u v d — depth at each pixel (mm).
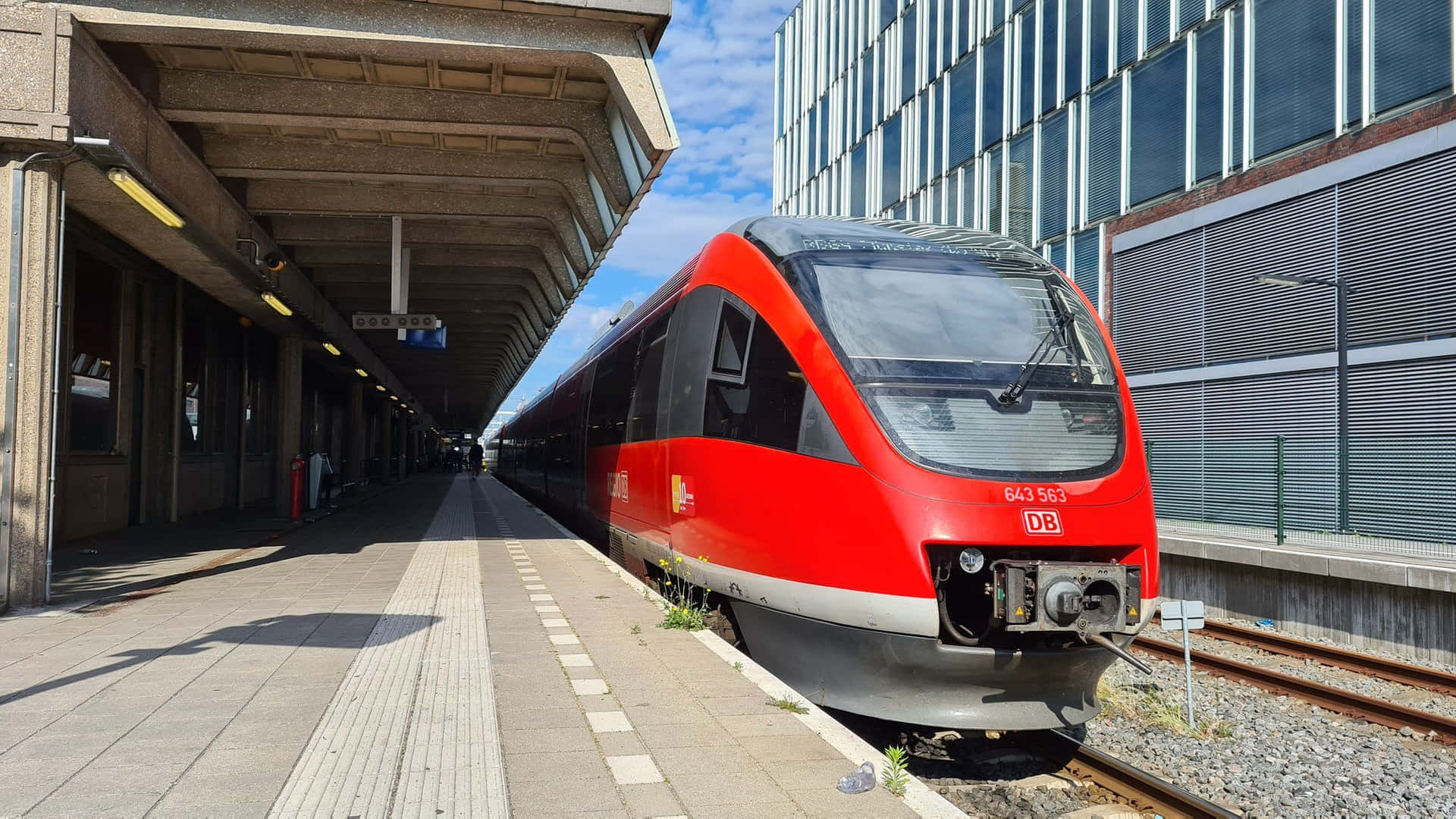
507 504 26297
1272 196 16328
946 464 5715
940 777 5562
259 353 23828
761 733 4488
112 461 15008
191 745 4188
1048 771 5676
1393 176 14352
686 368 8320
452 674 5594
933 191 25812
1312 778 5613
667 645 6527
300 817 3346
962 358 6324
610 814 3438
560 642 6582
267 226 15602
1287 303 16109
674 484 8391
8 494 7723
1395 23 14328
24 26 7668
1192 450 15547
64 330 13297
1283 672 8672
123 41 8656
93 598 8461
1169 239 18500
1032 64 22109
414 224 16391
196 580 9812
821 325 6484
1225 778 5605
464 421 82562
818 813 3475
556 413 19750
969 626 5801
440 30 9172
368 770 3863
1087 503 5707
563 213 15258
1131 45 19297
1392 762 5910
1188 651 6656
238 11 8586
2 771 3807
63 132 7723
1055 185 21375
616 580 9898
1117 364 6727
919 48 26625
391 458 47688
